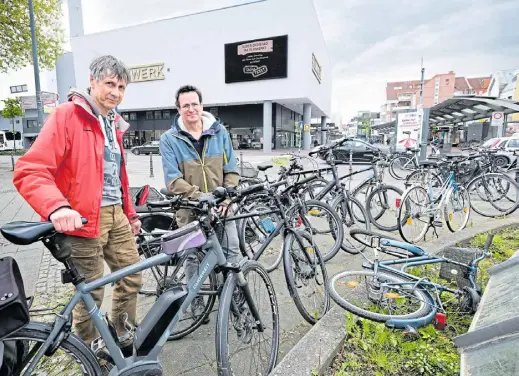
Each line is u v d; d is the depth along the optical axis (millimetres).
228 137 2779
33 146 1585
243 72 25312
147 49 28266
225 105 28906
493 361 1524
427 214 4312
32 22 10500
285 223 2631
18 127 40719
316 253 2771
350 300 2533
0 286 1219
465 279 2676
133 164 16734
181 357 2176
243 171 6188
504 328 1610
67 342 1479
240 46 25031
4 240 4531
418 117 13141
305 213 3400
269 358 2031
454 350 2031
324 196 4418
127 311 2080
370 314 2166
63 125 1668
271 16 23953
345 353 2012
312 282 2770
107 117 1984
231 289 1836
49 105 10508
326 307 2592
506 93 44094
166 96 28406
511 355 1478
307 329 2479
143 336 1624
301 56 23812
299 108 33656
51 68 14945
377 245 3035
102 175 1835
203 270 1792
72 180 1741
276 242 4070
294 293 2371
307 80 24141
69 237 1738
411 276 2504
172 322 1679
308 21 24016
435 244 3812
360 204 4344
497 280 2311
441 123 25172
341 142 4680
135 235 2273
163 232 2500
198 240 1704
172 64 27609
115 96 1883
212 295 2303
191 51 26766
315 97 29594
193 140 2576
